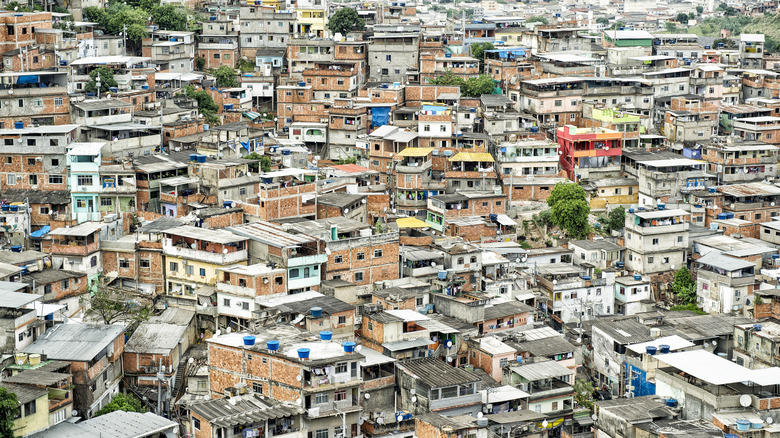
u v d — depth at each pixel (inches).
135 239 5354.3
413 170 6555.1
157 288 5221.5
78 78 7116.1
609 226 6619.1
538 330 5068.9
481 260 5546.3
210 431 3934.5
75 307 4933.6
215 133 6540.4
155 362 4522.6
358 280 5300.2
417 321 4820.4
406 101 7800.2
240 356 4291.3
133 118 6579.7
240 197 5974.4
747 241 6254.9
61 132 5880.9
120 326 4495.6
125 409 4197.8
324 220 5610.2
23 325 4271.7
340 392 4178.2
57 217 5733.3
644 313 5506.9
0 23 6998.0
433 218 6382.9
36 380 3944.4
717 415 4190.5
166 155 6205.7
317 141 7386.8
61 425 3934.5
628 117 7534.5
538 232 6545.3
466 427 4040.4
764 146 7332.7
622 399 4510.3
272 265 4936.0
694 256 6264.8
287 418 4050.2
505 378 4680.1
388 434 4232.3
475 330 4938.5
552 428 4557.1
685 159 7106.3
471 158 6658.5
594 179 7076.8
